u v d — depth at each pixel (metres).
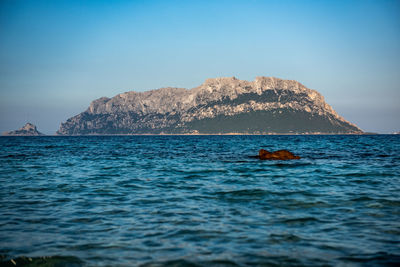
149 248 8.66
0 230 10.22
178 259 7.95
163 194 16.14
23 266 7.62
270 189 17.30
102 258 8.03
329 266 7.53
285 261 7.81
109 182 20.14
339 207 13.20
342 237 9.48
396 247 8.68
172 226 10.59
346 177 21.73
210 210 12.75
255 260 7.87
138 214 12.16
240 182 19.97
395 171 24.42
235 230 10.15
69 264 7.71
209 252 8.37
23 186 18.59
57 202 14.34
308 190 17.00
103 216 11.89
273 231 10.04
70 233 9.93
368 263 7.67
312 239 9.32
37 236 9.66
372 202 14.02
